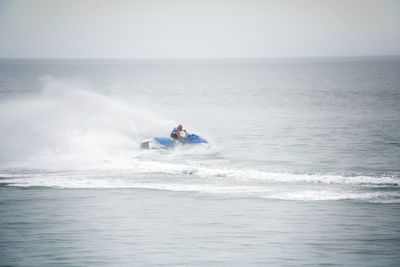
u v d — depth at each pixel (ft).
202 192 262.06
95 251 185.78
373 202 239.50
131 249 187.83
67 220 220.84
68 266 172.86
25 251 186.19
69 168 311.68
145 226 212.43
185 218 222.89
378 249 184.96
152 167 309.22
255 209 233.76
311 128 516.73
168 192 262.47
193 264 173.78
